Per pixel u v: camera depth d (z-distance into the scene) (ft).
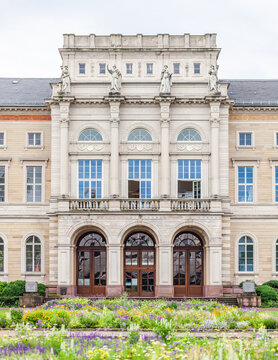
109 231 147.84
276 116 164.25
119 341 71.31
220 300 140.77
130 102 154.92
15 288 141.08
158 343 64.90
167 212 147.84
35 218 161.07
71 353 61.98
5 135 163.84
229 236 152.56
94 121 155.53
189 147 155.22
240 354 60.85
